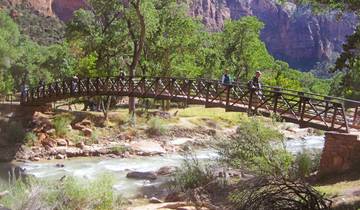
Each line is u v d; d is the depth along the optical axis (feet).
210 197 44.83
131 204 46.06
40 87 110.11
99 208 40.01
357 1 43.06
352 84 164.96
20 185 39.73
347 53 110.32
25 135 91.56
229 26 215.92
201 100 71.56
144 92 83.66
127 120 108.58
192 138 108.99
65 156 88.84
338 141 46.21
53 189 39.78
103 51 136.77
